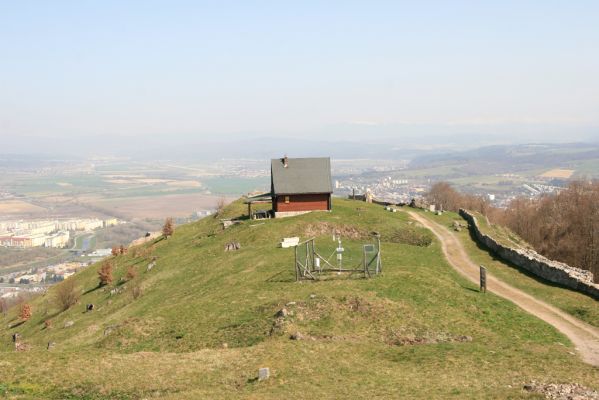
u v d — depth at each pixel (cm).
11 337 7794
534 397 2769
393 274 5475
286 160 10206
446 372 3322
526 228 13025
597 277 10781
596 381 3048
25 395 3250
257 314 4684
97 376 3494
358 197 12975
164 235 11644
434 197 17300
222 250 8469
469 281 5881
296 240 7694
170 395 3166
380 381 3216
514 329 4309
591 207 11969
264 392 3120
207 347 4212
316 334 4088
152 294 7231
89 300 8544
